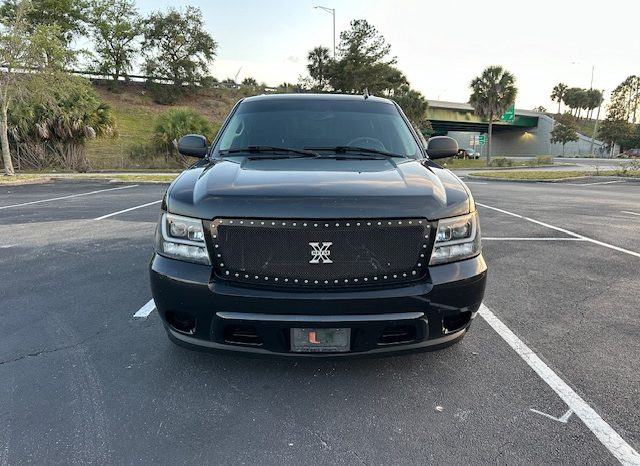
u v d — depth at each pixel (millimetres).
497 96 38062
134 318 3703
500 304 4039
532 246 6250
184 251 2461
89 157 29250
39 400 2553
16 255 5660
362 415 2434
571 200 11586
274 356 2441
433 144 3748
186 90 52281
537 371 2877
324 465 2072
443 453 2143
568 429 2309
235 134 3666
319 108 3891
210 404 2527
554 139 67188
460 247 2492
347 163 3076
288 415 2436
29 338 3340
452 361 3000
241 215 2342
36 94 18922
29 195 12445
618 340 3320
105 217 8453
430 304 2381
